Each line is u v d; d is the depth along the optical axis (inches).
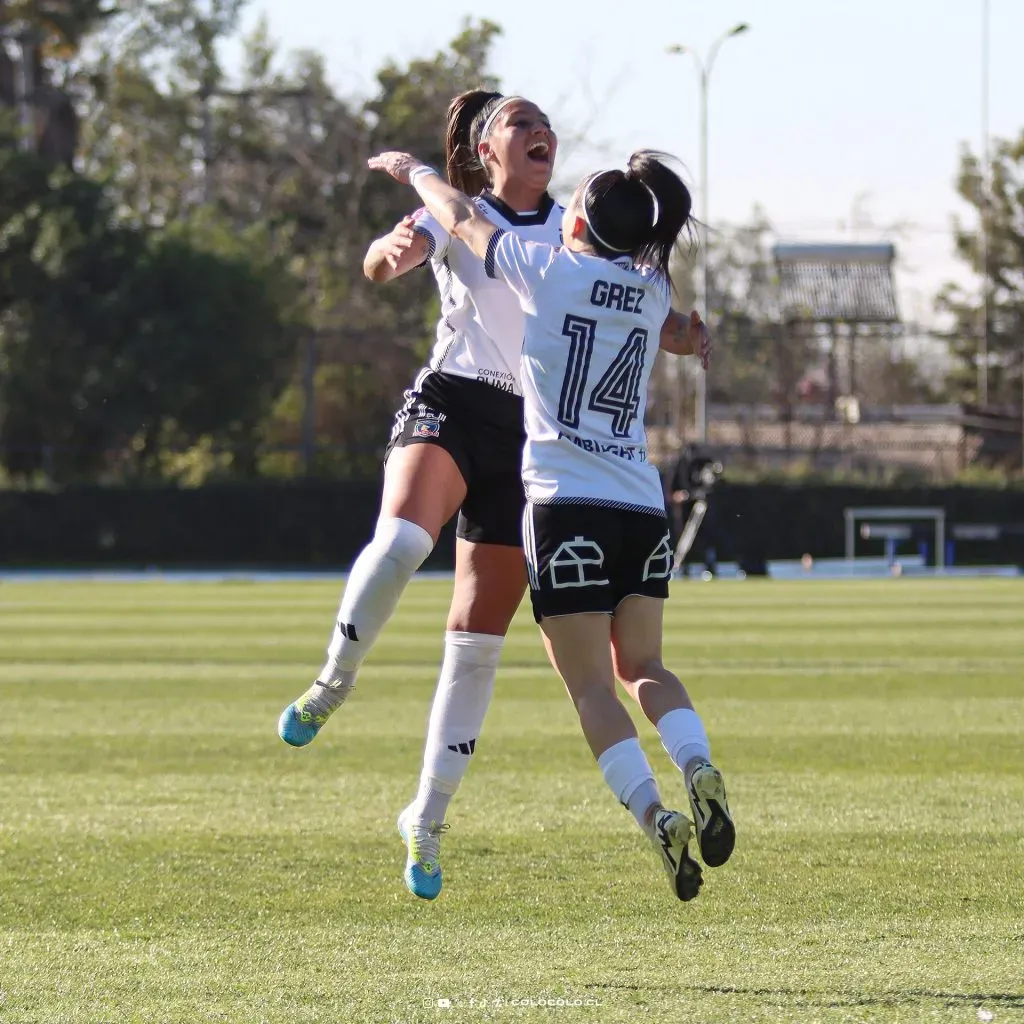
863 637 2399.1
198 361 6131.9
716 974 628.4
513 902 758.5
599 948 674.2
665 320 685.3
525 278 647.1
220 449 6476.4
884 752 1240.2
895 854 858.1
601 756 622.8
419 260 717.9
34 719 1461.6
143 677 1847.9
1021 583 4126.5
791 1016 567.2
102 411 6018.7
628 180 643.5
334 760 1210.6
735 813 979.9
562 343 638.5
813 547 5954.7
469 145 757.9
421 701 1600.6
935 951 661.3
